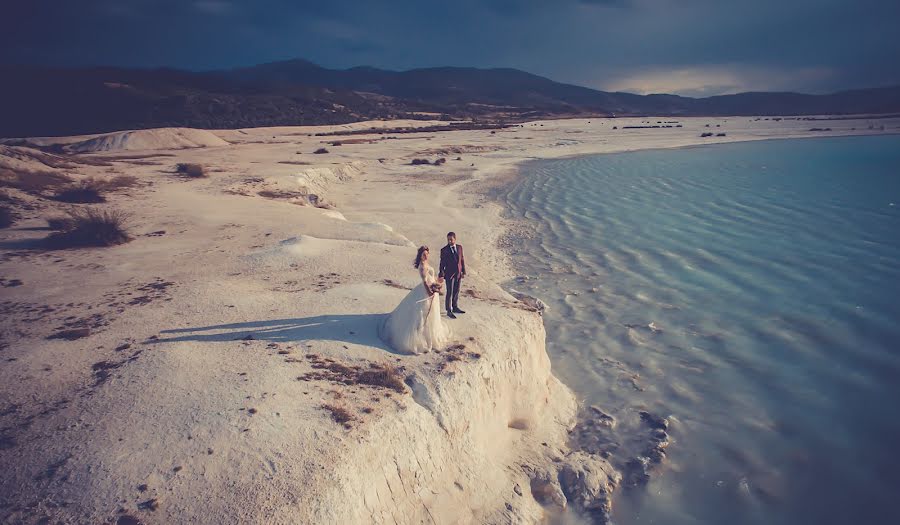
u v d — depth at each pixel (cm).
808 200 2627
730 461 877
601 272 1811
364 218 2578
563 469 839
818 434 923
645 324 1405
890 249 1786
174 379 696
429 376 765
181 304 1010
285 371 728
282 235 1694
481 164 4822
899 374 1060
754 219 2320
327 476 538
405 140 7319
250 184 2838
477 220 2597
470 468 737
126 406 634
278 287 1138
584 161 4931
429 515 642
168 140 5722
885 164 3884
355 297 1045
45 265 1318
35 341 830
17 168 2462
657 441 933
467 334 915
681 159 4866
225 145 6209
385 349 830
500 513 716
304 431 600
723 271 1722
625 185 3425
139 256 1416
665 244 2055
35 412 623
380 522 568
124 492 495
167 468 529
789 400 1028
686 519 766
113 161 3894
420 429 676
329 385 705
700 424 982
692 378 1141
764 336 1280
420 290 833
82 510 474
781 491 805
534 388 961
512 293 1630
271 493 508
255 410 628
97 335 855
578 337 1369
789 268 1691
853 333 1241
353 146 6153
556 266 1902
